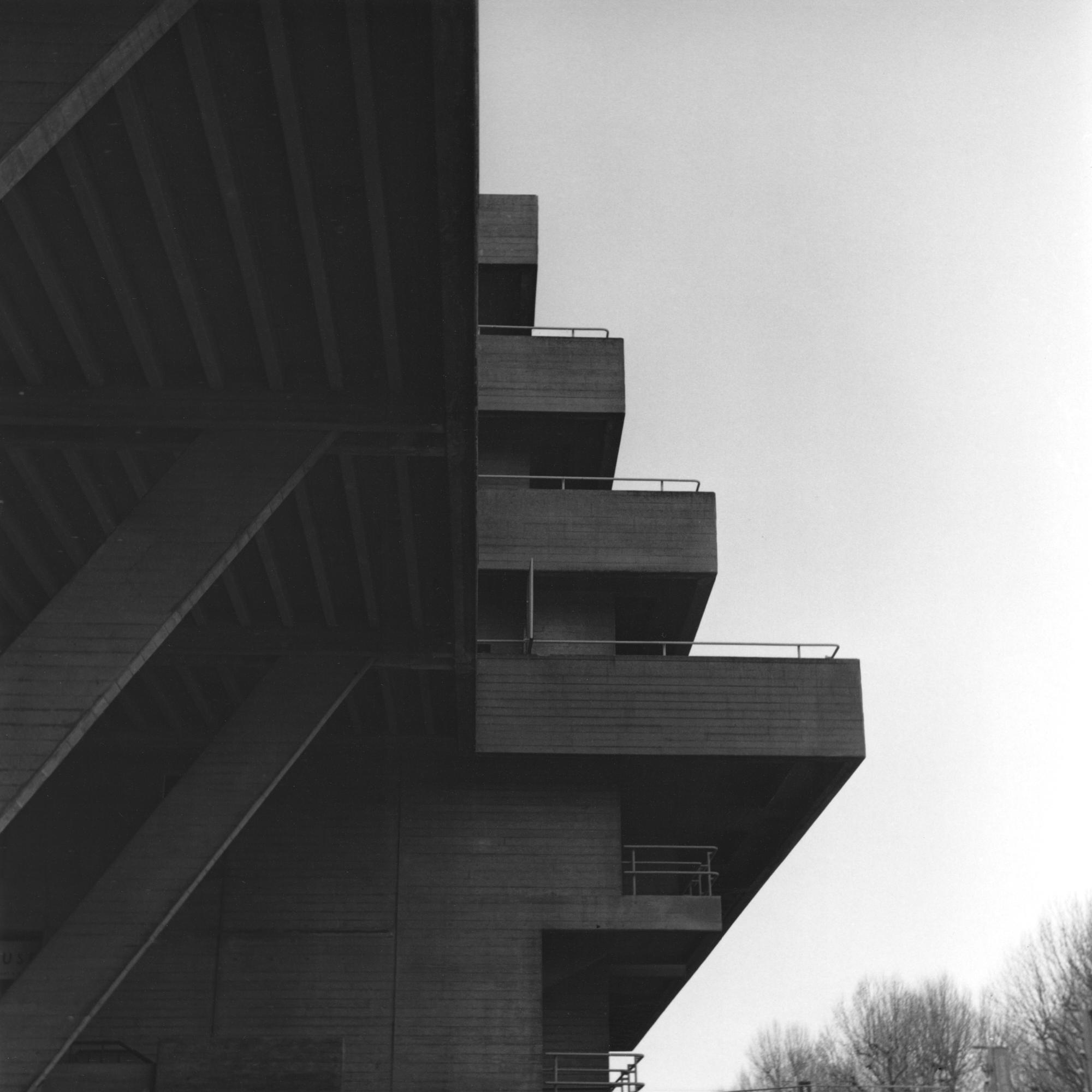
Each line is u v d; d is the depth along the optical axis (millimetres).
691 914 26422
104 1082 23219
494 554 29203
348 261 15953
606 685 26641
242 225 15031
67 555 21719
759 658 26781
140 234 15508
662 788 28188
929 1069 63031
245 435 17828
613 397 31203
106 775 27516
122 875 22422
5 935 26500
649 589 30359
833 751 26203
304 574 22844
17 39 12109
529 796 27062
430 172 14539
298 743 23328
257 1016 25797
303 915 26375
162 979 25953
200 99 13508
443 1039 25703
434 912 26422
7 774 16281
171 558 17250
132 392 17656
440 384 17812
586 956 27797
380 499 20469
